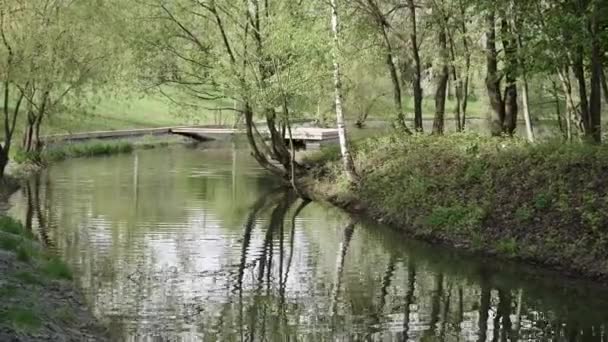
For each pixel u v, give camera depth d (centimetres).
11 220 2044
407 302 1480
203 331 1272
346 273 1722
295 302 1473
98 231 2177
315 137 4788
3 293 1255
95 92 3491
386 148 2916
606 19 1939
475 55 2770
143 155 4716
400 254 1931
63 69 3312
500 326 1323
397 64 3569
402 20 3222
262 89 2744
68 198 2827
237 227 2308
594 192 1822
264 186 3297
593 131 2180
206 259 1852
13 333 1070
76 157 4428
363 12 3019
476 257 1884
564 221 1806
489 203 2042
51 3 3194
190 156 4703
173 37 2894
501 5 2112
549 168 2039
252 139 3170
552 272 1695
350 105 4094
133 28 2898
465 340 1246
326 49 2652
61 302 1329
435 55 3075
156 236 2122
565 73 2473
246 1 2750
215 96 2952
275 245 2041
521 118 4675
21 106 3972
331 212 2617
